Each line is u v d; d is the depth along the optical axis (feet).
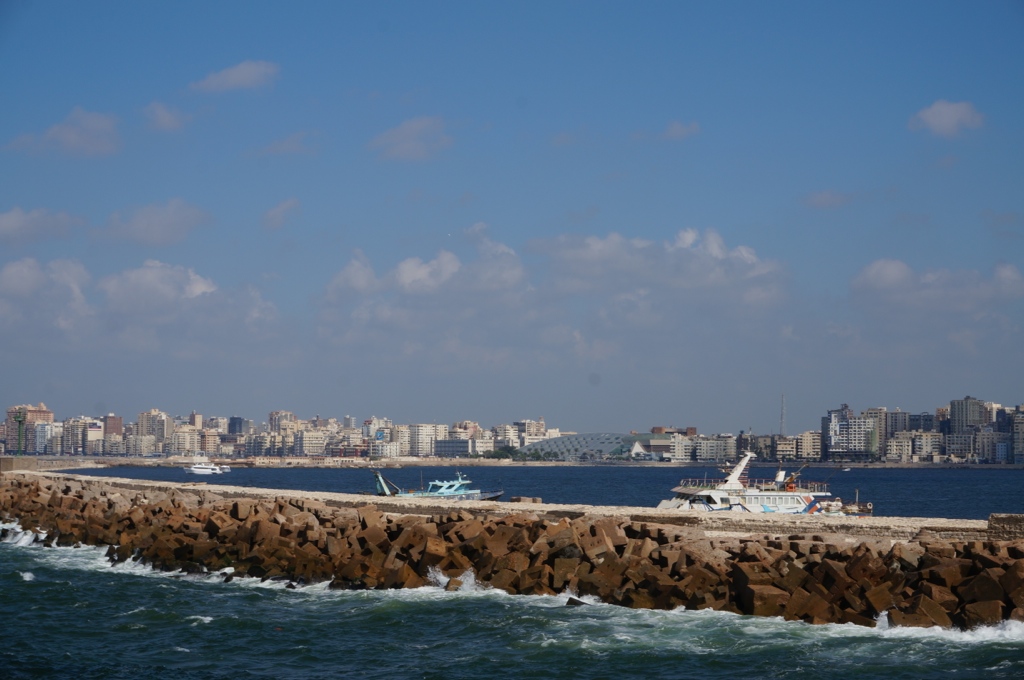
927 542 121.90
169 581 150.71
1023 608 106.11
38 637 116.47
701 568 122.01
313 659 106.52
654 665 100.42
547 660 103.04
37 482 287.07
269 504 198.39
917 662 98.53
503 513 170.40
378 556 146.72
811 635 108.17
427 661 104.47
